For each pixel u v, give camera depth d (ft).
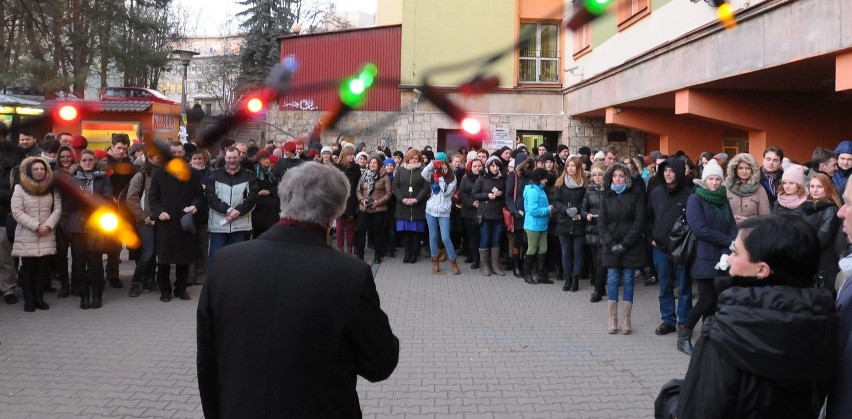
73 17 52.60
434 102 6.64
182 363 17.19
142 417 13.51
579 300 25.99
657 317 23.17
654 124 48.93
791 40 26.86
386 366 7.20
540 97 60.49
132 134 26.18
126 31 60.59
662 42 38.47
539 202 28.94
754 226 6.48
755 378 5.91
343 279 6.93
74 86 51.34
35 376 15.96
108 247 23.29
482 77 6.43
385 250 37.11
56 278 28.55
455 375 16.57
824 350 5.86
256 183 25.62
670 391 7.23
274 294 6.86
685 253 18.78
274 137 34.32
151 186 23.99
